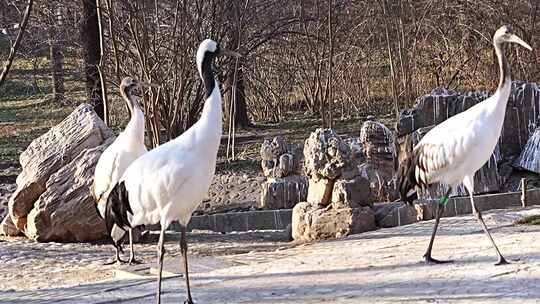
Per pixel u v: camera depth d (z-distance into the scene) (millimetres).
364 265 9070
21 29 14641
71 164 13227
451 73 25203
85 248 12469
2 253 12102
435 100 15203
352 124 26250
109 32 19188
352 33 24859
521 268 8352
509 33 8797
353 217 11758
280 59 27328
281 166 15414
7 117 30594
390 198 14227
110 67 20547
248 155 22172
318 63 22812
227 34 21172
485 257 8992
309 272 8914
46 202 12883
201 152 7797
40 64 33125
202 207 17094
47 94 34312
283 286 8328
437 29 23547
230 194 18094
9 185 19484
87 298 8422
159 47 19156
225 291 8281
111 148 11109
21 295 8875
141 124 11055
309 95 29797
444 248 9688
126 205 8188
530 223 11008
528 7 22906
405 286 7988
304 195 15133
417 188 9711
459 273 8352
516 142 15594
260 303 7711
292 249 10672
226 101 26859
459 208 12961
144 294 8398
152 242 13008
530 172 15125
